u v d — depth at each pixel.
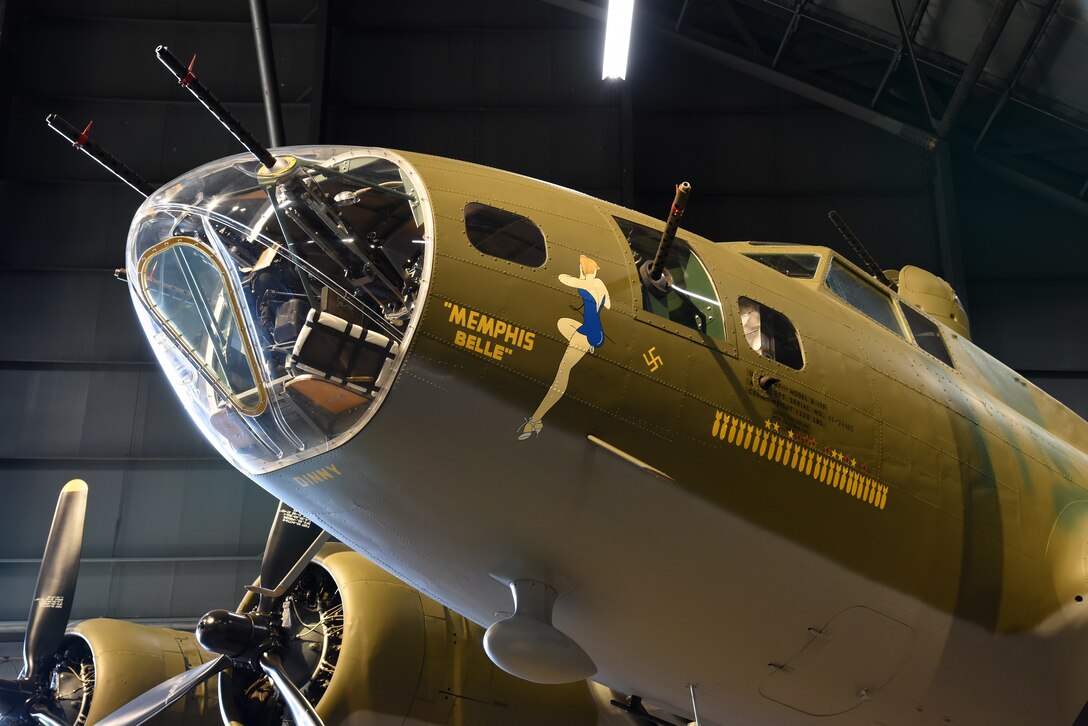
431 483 4.86
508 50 20.70
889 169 20.09
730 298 5.58
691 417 5.08
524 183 5.48
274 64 14.81
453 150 20.14
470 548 5.12
